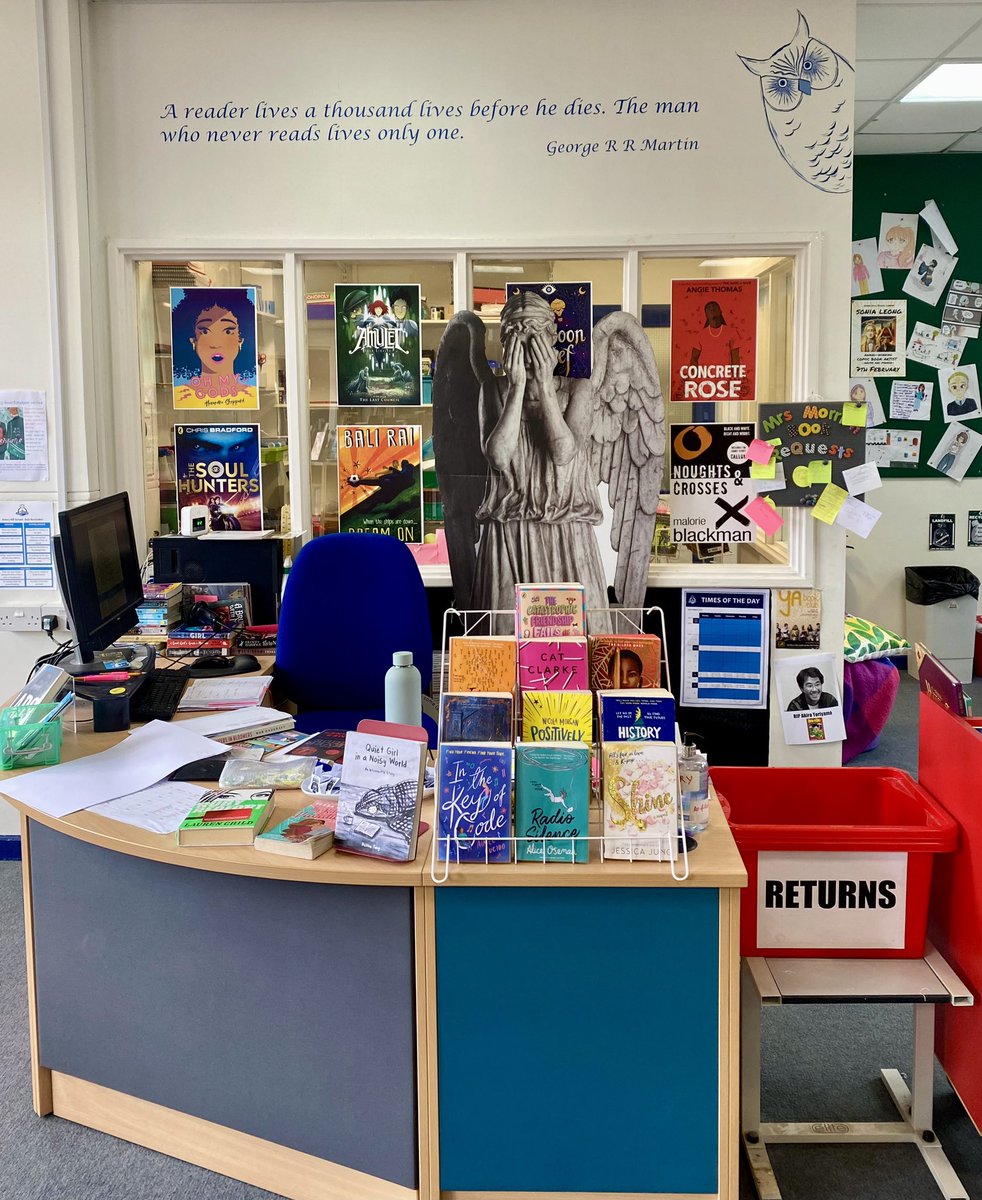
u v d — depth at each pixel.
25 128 3.47
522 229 3.56
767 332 3.65
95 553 2.68
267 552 3.33
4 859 3.75
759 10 3.45
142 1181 2.09
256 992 1.98
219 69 3.53
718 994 1.80
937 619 6.29
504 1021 1.83
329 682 3.11
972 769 2.04
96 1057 2.20
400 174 3.55
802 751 3.75
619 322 3.54
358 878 1.75
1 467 3.61
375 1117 1.90
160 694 2.60
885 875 2.10
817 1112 2.30
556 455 3.57
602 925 1.79
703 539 3.71
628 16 3.47
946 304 6.27
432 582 3.71
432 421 3.67
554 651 1.92
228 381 3.74
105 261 3.63
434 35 3.49
